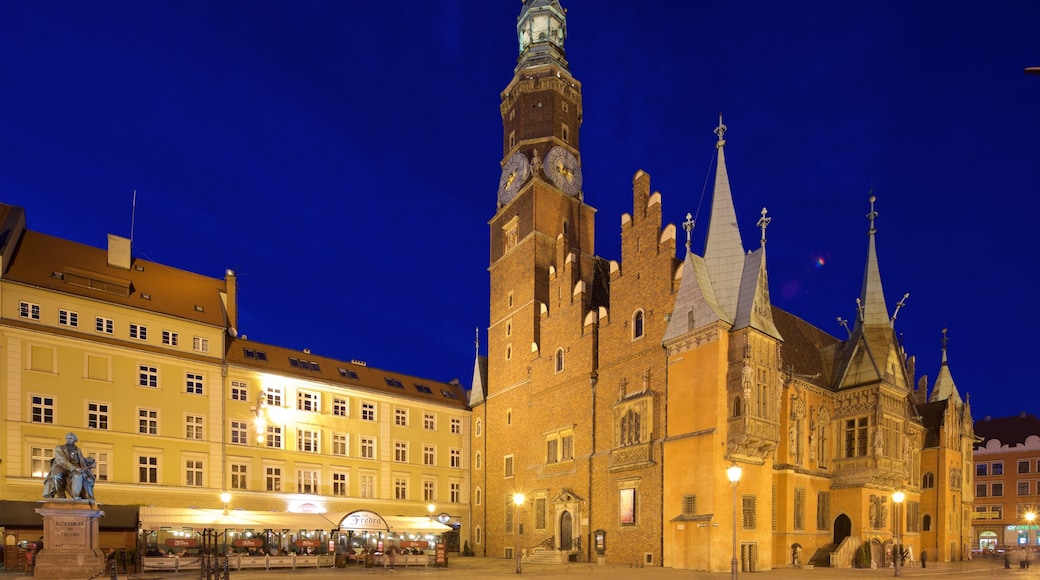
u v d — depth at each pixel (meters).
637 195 42.72
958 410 56.84
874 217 49.81
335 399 52.34
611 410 41.75
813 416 42.12
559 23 62.12
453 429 58.62
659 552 35.91
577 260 49.69
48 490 27.00
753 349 34.72
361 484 52.09
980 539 74.31
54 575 26.19
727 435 34.00
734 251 38.03
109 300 43.12
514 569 36.03
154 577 29.64
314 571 34.66
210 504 44.34
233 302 51.34
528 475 49.78
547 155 55.88
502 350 55.97
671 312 38.41
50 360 40.00
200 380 45.94
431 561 39.75
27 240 42.78
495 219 59.62
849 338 46.84
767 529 34.75
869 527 40.50
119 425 41.88
